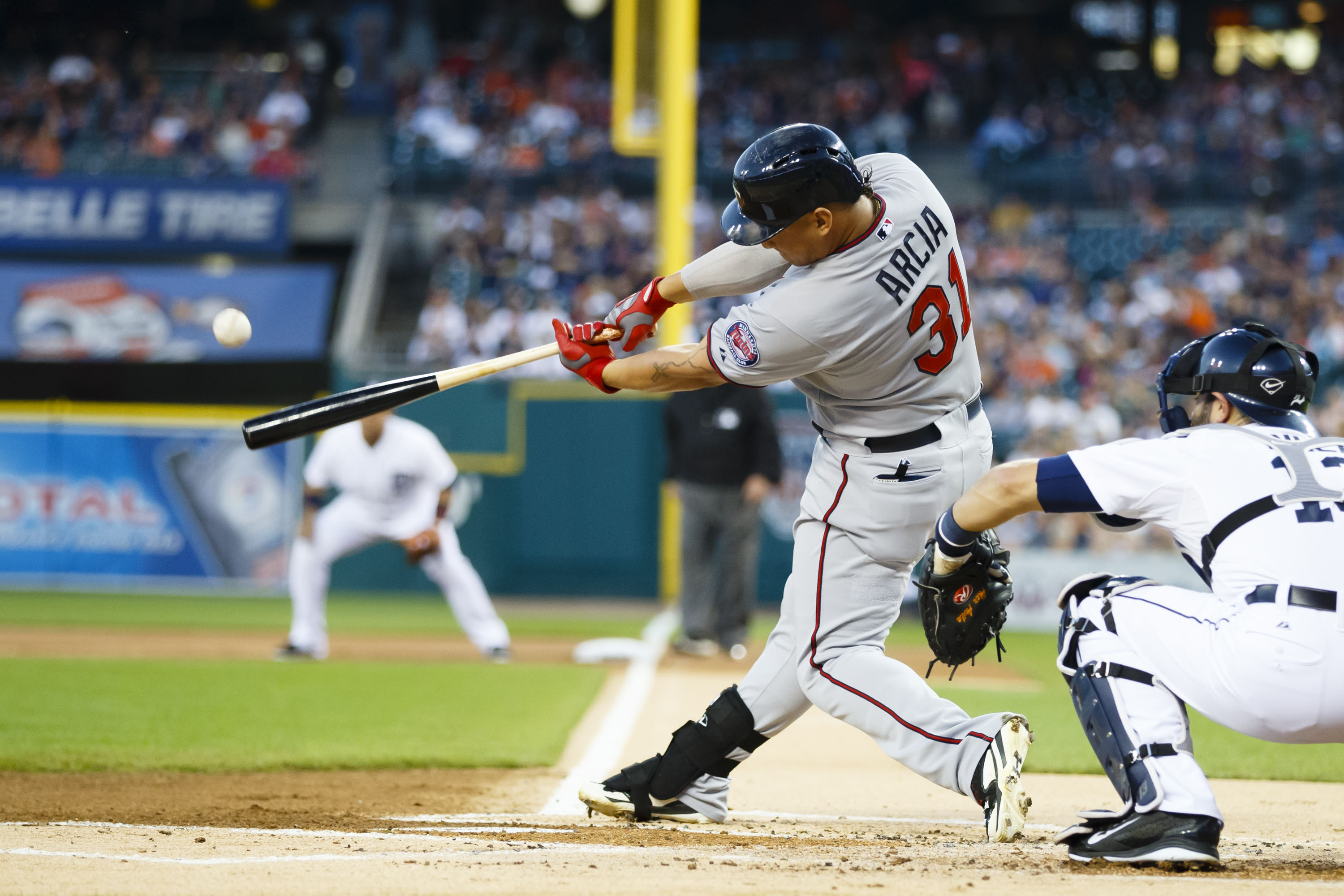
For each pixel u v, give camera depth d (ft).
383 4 304.50
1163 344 214.07
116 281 217.97
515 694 88.48
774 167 38.52
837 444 43.52
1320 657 35.01
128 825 44.91
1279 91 283.38
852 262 39.45
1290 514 36.06
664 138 178.60
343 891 34.09
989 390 198.18
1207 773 61.41
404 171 270.67
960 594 42.73
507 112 282.36
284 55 307.78
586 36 325.62
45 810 47.96
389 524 109.50
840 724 78.79
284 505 185.78
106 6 310.65
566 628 146.72
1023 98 296.71
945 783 42.80
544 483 184.03
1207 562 37.29
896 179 41.47
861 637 44.11
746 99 290.35
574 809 49.85
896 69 302.04
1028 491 38.55
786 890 34.27
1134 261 239.91
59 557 187.73
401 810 49.34
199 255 243.40
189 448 186.39
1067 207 263.49
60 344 215.10
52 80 283.38
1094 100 303.89
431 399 184.24
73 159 267.59
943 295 41.37
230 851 40.16
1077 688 39.14
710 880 35.78
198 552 186.09
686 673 101.45
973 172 281.33
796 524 45.50
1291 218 250.16
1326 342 204.95
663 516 181.78
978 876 36.40
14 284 217.15
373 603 179.11
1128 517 39.34
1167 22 326.24
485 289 243.60
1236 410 38.91
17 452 187.62
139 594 184.96
